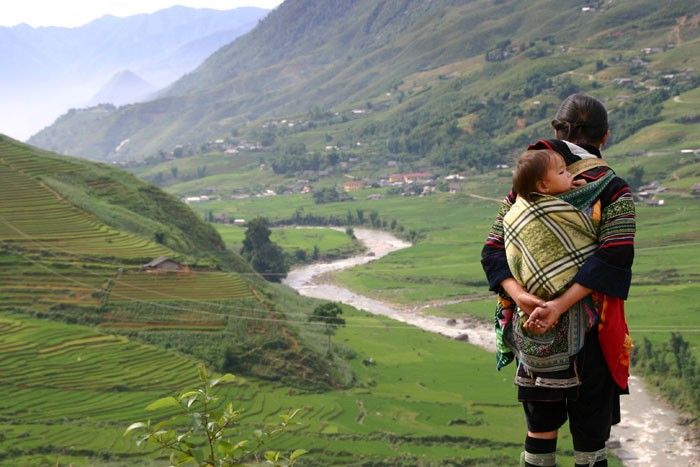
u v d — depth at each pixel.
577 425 4.88
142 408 61.88
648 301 98.25
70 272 86.00
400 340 92.88
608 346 4.77
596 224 4.82
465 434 61.25
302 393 71.50
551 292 4.72
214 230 125.56
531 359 4.84
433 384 76.38
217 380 5.39
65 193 106.06
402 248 157.38
